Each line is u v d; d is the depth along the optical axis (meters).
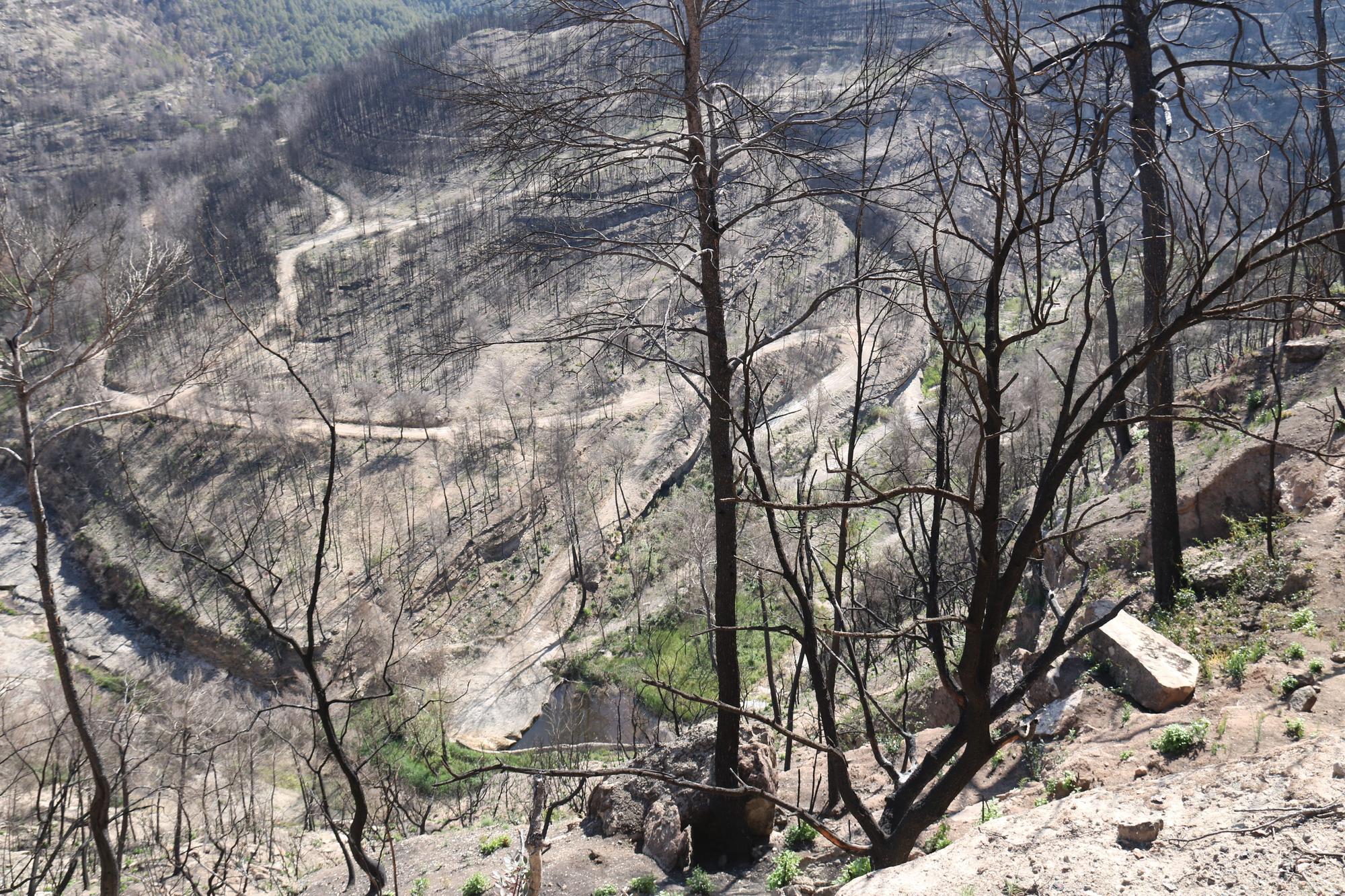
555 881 12.20
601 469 74.88
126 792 17.06
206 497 76.06
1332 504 15.01
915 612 15.47
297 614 62.59
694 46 11.66
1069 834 6.88
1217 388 21.83
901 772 6.88
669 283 10.01
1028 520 5.50
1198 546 16.89
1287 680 10.51
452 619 62.44
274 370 92.88
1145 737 10.73
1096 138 5.80
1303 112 7.84
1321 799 6.37
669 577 60.06
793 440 58.91
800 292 66.25
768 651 15.09
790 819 13.09
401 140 148.38
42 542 13.24
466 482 76.56
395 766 30.20
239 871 19.64
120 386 87.06
